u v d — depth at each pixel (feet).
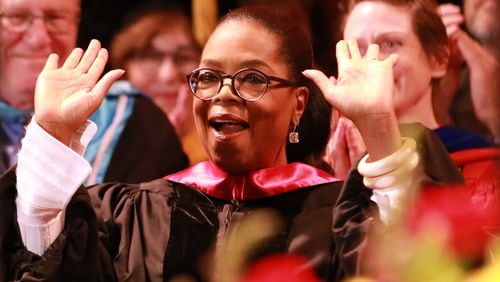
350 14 35.40
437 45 35.22
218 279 27.37
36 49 40.45
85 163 25.96
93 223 26.50
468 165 35.65
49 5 40.42
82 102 26.02
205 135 28.17
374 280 22.31
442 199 24.88
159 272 27.71
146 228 28.55
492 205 33.71
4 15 40.32
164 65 44.98
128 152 40.34
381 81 25.73
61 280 25.64
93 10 44.55
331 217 28.17
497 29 40.40
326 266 27.17
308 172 29.35
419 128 26.76
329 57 40.32
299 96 28.94
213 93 27.71
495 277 18.38
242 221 28.27
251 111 27.71
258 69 27.76
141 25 44.91
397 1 35.04
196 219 28.53
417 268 19.13
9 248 26.20
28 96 40.75
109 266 27.43
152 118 41.34
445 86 40.11
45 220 25.90
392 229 25.14
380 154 25.55
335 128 35.06
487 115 40.47
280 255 27.50
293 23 28.91
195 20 45.27
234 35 27.99
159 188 29.55
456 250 19.74
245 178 28.89
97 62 26.94
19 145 40.16
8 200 26.43
